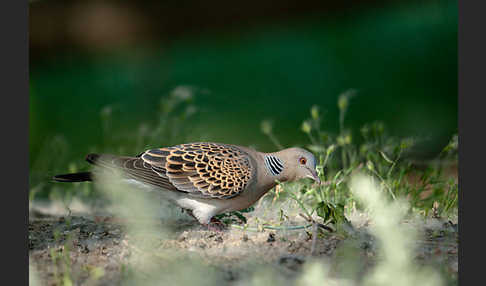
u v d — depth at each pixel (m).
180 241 7.75
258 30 25.97
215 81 22.83
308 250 7.17
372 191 6.04
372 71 22.02
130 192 8.51
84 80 23.17
